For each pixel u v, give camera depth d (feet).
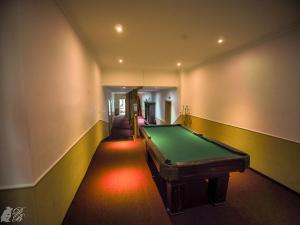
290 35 8.06
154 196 7.87
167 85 20.21
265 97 9.52
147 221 6.26
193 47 11.45
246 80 10.93
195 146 8.29
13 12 3.91
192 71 18.98
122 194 8.02
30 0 4.36
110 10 6.64
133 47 11.40
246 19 7.48
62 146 6.40
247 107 10.91
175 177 5.61
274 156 9.02
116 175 10.06
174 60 15.38
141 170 10.78
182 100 20.33
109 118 24.21
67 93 7.11
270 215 6.56
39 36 4.82
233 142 12.29
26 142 4.21
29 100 4.24
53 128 5.62
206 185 8.70
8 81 4.00
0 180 4.21
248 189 8.39
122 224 6.10
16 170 4.23
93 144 13.24
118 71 18.66
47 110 5.21
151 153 8.26
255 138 10.26
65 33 6.97
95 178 9.68
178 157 6.72
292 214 6.62
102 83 18.37
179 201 6.61
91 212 6.73
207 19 7.48
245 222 6.19
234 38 9.73
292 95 8.05
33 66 4.46
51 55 5.60
